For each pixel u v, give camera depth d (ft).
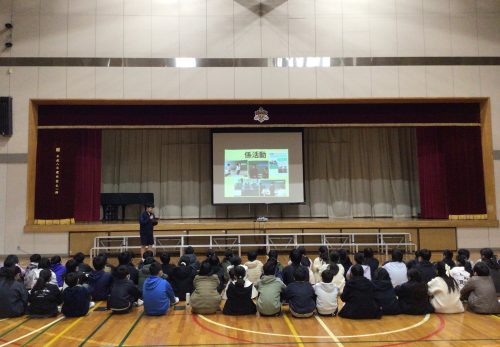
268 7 39.40
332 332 15.74
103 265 21.03
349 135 50.90
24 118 38.04
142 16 38.91
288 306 19.75
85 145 43.65
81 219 42.80
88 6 38.83
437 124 40.16
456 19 39.96
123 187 50.31
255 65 38.83
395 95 39.04
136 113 39.47
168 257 21.65
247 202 45.52
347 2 39.68
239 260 21.25
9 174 37.78
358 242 39.45
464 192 40.16
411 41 39.55
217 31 39.01
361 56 39.22
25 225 37.50
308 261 22.71
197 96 38.45
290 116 40.01
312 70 38.93
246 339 15.07
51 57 38.32
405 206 50.70
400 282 19.85
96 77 38.27
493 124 39.45
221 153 45.96
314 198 50.37
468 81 39.45
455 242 38.81
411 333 15.52
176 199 50.21
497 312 17.90
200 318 17.93
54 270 22.33
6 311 17.98
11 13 38.55
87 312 18.47
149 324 17.08
